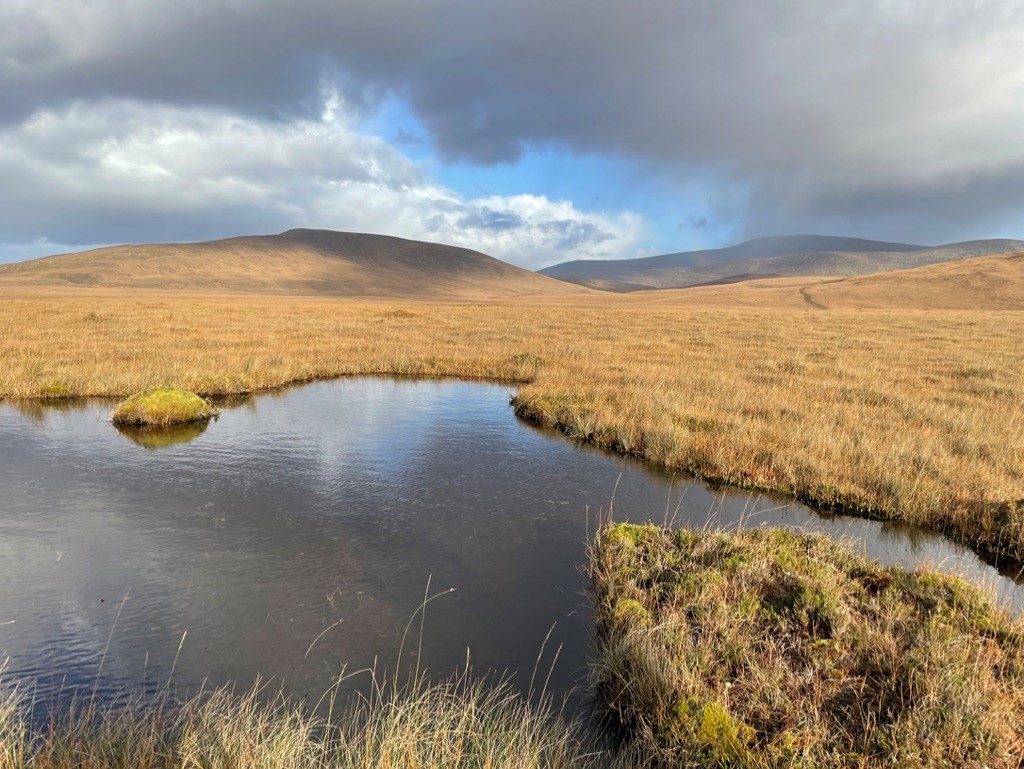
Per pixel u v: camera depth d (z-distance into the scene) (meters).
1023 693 4.00
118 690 4.32
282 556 6.62
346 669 4.68
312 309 54.09
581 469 10.23
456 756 3.34
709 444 10.76
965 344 29.05
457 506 8.34
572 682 4.63
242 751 3.27
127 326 28.88
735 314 57.19
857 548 7.35
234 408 14.36
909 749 3.56
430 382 18.89
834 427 11.95
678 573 5.77
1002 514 7.66
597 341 28.45
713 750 3.68
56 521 7.43
